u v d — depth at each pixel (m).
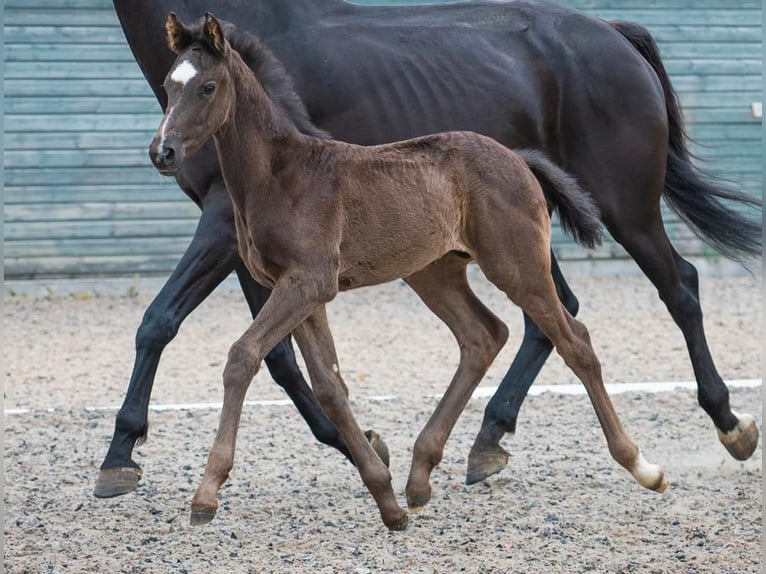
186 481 7.89
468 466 7.80
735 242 8.90
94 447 8.83
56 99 16.14
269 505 7.27
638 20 17.30
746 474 7.98
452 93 7.95
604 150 8.33
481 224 6.67
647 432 9.25
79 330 14.02
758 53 17.53
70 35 16.12
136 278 16.58
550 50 8.34
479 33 8.23
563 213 7.17
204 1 7.68
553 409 10.00
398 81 7.83
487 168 6.67
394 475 8.05
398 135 7.82
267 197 6.24
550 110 8.34
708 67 17.42
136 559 6.22
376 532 6.67
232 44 6.52
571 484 7.72
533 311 6.82
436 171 6.58
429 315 15.02
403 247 6.49
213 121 6.03
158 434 9.27
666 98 8.88
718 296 15.96
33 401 10.56
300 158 6.33
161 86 7.71
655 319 14.52
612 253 17.69
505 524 6.79
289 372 7.63
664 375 11.53
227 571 6.01
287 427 9.48
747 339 13.19
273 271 6.33
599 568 5.96
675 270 8.46
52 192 16.23
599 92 8.30
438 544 6.41
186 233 16.69
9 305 15.47
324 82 7.67
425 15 8.25
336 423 6.54
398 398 10.43
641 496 7.39
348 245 6.40
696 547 6.30
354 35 7.88
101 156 16.33
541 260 6.76
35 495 7.51
